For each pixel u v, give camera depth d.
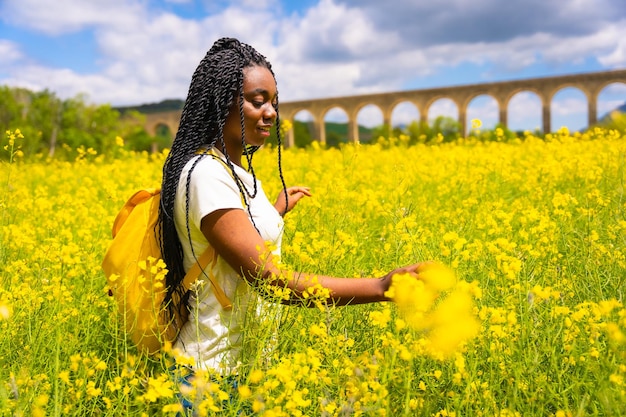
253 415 2.08
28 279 3.09
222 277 2.35
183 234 2.35
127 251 2.44
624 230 3.46
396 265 3.29
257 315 2.40
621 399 1.73
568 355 2.23
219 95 2.37
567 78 53.16
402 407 2.00
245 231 2.24
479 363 2.16
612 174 5.79
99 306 3.10
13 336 2.49
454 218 4.55
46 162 11.59
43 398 1.84
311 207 4.54
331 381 2.09
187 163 2.32
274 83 2.49
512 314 2.15
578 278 3.04
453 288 2.16
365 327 2.59
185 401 2.15
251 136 2.46
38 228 4.79
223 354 2.32
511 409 1.87
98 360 2.30
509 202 5.68
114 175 8.48
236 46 2.45
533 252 2.92
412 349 2.03
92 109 44.94
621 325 2.06
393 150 10.39
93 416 2.18
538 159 7.95
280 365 2.00
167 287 2.39
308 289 2.18
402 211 3.72
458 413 1.95
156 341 2.39
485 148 10.00
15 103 41.91
